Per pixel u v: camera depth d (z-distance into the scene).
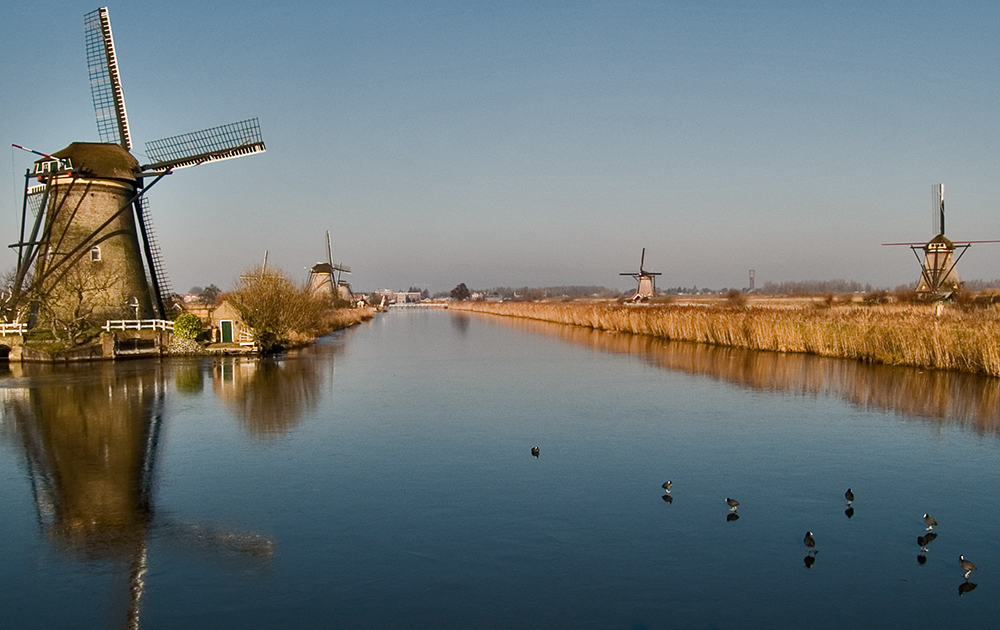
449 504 12.46
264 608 8.66
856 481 13.94
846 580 9.51
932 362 30.59
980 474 14.41
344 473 14.45
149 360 37.72
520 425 19.52
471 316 114.69
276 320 43.00
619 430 18.81
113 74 43.75
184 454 16.02
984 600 8.95
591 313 69.88
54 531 11.15
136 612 8.56
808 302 78.38
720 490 13.38
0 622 8.31
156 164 42.81
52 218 38.94
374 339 55.88
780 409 21.86
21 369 33.03
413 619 8.41
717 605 8.79
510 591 9.13
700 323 47.94
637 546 10.60
